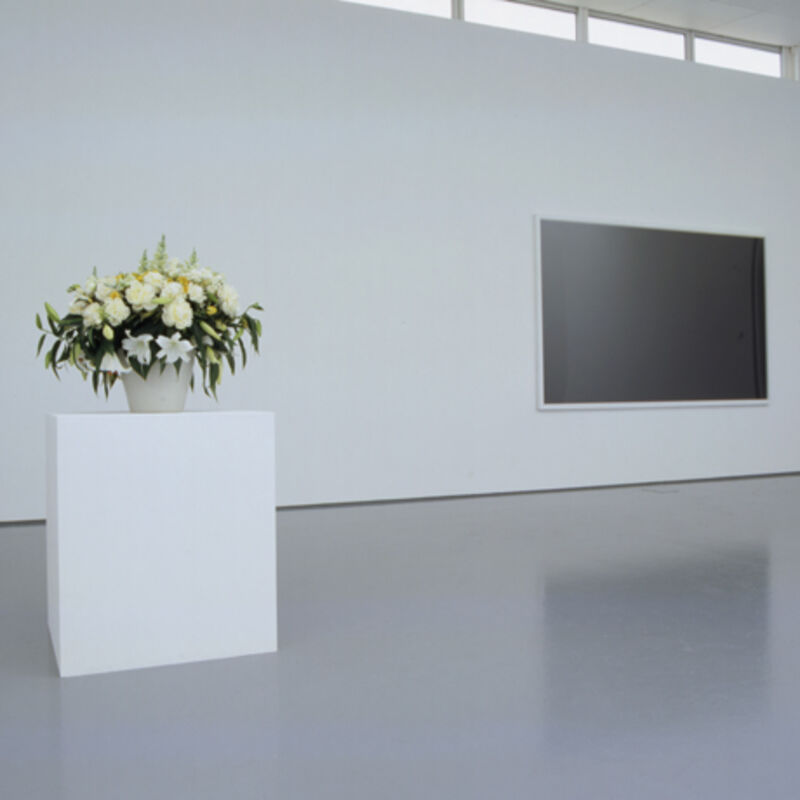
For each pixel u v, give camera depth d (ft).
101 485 8.74
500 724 7.29
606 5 24.18
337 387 20.11
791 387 25.71
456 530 16.70
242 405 19.29
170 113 18.81
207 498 9.14
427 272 21.02
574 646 9.45
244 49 19.43
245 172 19.38
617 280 23.11
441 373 21.12
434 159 21.16
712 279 24.49
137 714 7.59
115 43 18.42
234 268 19.25
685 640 9.64
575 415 22.65
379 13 20.66
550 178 22.47
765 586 12.06
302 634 10.01
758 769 6.39
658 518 17.94
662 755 6.65
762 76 25.50
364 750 6.79
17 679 8.55
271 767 6.50
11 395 17.63
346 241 20.24
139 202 18.56
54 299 17.90
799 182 26.11
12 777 6.37
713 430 24.52
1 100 17.60
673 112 24.14
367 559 14.05
